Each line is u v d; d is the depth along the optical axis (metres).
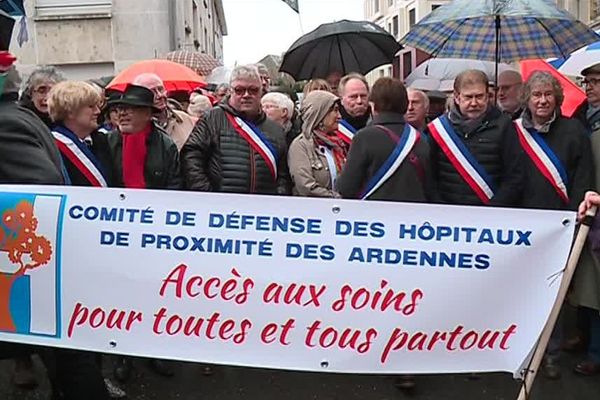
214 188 4.28
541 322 2.81
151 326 2.94
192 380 4.23
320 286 2.87
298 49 6.46
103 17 12.45
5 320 2.99
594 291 4.05
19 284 2.97
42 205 2.92
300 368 2.91
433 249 2.83
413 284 2.85
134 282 2.93
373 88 4.06
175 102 6.41
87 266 2.94
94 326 2.96
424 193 3.98
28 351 3.09
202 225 2.89
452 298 2.84
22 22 4.62
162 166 4.16
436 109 6.66
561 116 4.18
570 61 5.83
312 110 4.36
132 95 4.05
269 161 4.30
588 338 4.53
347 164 3.97
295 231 2.87
